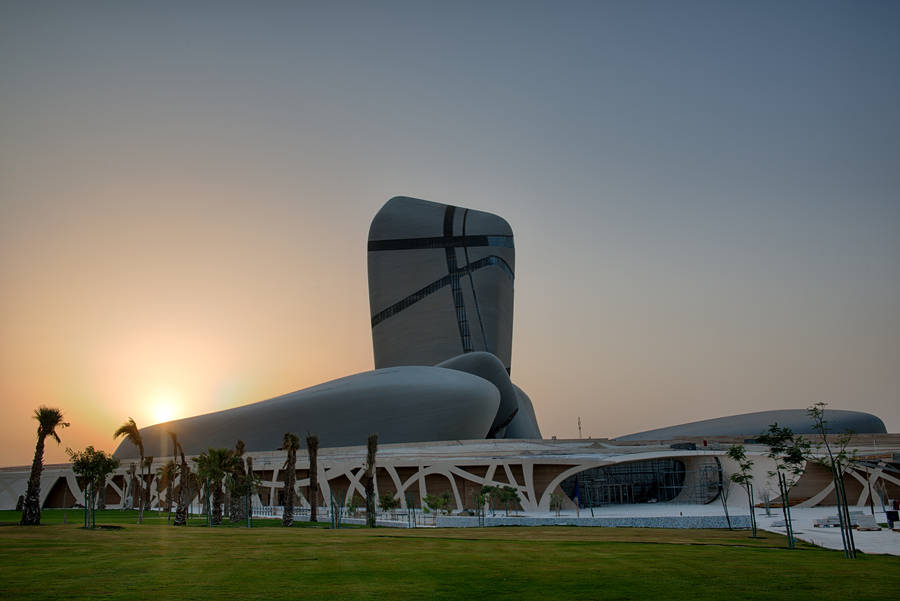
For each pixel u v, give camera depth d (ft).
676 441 303.07
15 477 314.35
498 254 593.83
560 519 177.88
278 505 258.98
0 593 65.41
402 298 589.73
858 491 226.38
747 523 166.81
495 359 408.46
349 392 350.02
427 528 160.86
